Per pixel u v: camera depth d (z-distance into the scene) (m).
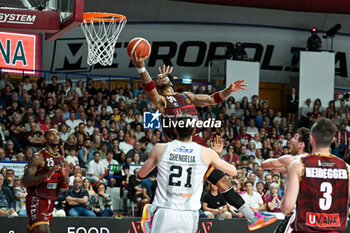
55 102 14.86
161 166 4.21
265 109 17.91
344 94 19.38
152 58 18.91
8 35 16.73
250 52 19.66
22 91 15.14
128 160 11.91
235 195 4.84
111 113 14.97
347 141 16.38
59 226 7.58
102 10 18.06
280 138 15.79
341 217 3.97
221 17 19.30
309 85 18.42
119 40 18.47
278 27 19.83
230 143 14.80
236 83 5.34
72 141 12.59
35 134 12.98
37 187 6.23
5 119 13.26
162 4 18.62
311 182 3.92
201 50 19.25
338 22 20.17
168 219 4.14
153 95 4.81
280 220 8.50
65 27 8.49
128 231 7.88
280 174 12.57
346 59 20.34
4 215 8.12
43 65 17.55
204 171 4.27
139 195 10.27
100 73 18.42
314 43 18.69
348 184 3.98
